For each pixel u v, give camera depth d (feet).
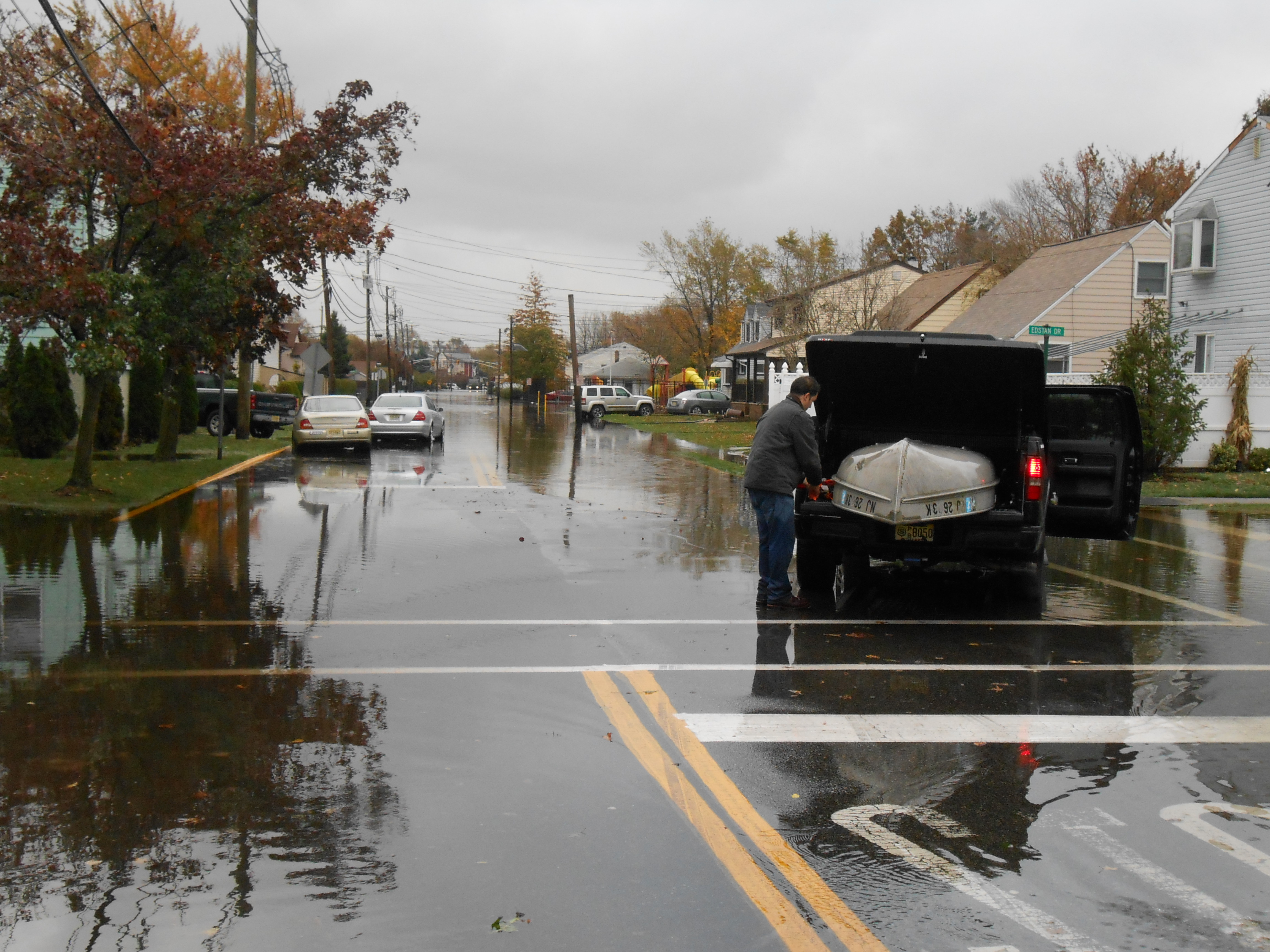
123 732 18.57
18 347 70.28
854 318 131.64
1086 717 20.35
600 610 30.01
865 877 13.34
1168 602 32.22
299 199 60.13
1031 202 192.65
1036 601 31.27
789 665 24.08
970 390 31.09
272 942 11.55
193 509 50.31
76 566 35.12
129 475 60.54
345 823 14.76
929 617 29.71
